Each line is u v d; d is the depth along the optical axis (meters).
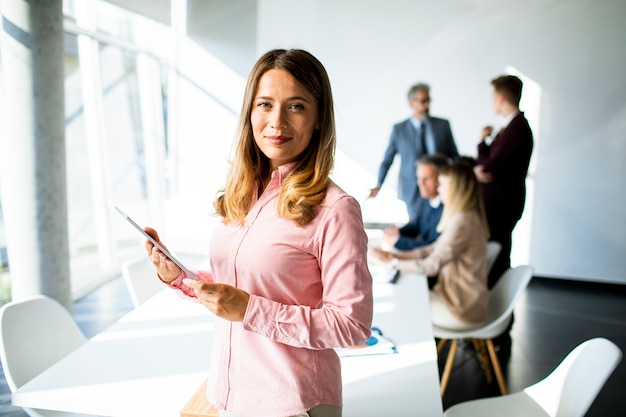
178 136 5.70
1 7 2.78
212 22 5.34
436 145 4.93
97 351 1.66
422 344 1.73
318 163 1.04
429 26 4.82
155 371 1.51
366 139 5.09
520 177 4.37
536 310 4.28
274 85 1.02
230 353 1.09
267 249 1.02
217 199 1.17
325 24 5.05
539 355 3.40
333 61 5.07
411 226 3.99
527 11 4.61
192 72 5.51
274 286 1.03
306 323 0.95
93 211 4.73
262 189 1.13
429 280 3.49
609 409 2.71
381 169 5.07
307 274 1.03
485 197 4.41
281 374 1.05
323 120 1.06
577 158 4.75
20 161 2.93
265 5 5.18
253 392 1.07
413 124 4.96
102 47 4.64
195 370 1.52
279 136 1.03
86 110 4.52
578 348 1.71
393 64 4.94
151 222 5.96
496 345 3.43
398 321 1.96
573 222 4.86
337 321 0.96
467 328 2.74
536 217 4.94
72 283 4.39
